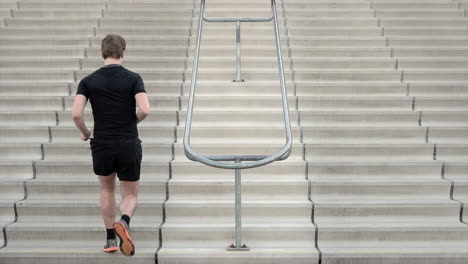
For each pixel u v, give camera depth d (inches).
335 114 209.6
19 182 180.7
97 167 146.3
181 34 267.1
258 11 282.2
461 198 181.5
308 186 179.5
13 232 165.6
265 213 172.7
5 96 219.8
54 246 164.6
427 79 235.8
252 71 235.6
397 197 180.9
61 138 204.2
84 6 291.6
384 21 275.7
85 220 173.5
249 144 194.2
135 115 148.7
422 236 165.5
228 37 260.7
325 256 155.9
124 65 242.7
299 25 275.9
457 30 267.4
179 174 188.5
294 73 234.5
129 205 147.6
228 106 217.6
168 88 225.3
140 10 283.1
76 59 242.1
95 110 146.1
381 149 195.2
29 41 257.9
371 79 235.5
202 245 164.4
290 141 145.9
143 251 157.6
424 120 211.5
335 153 195.0
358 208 172.2
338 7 292.4
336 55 251.1
